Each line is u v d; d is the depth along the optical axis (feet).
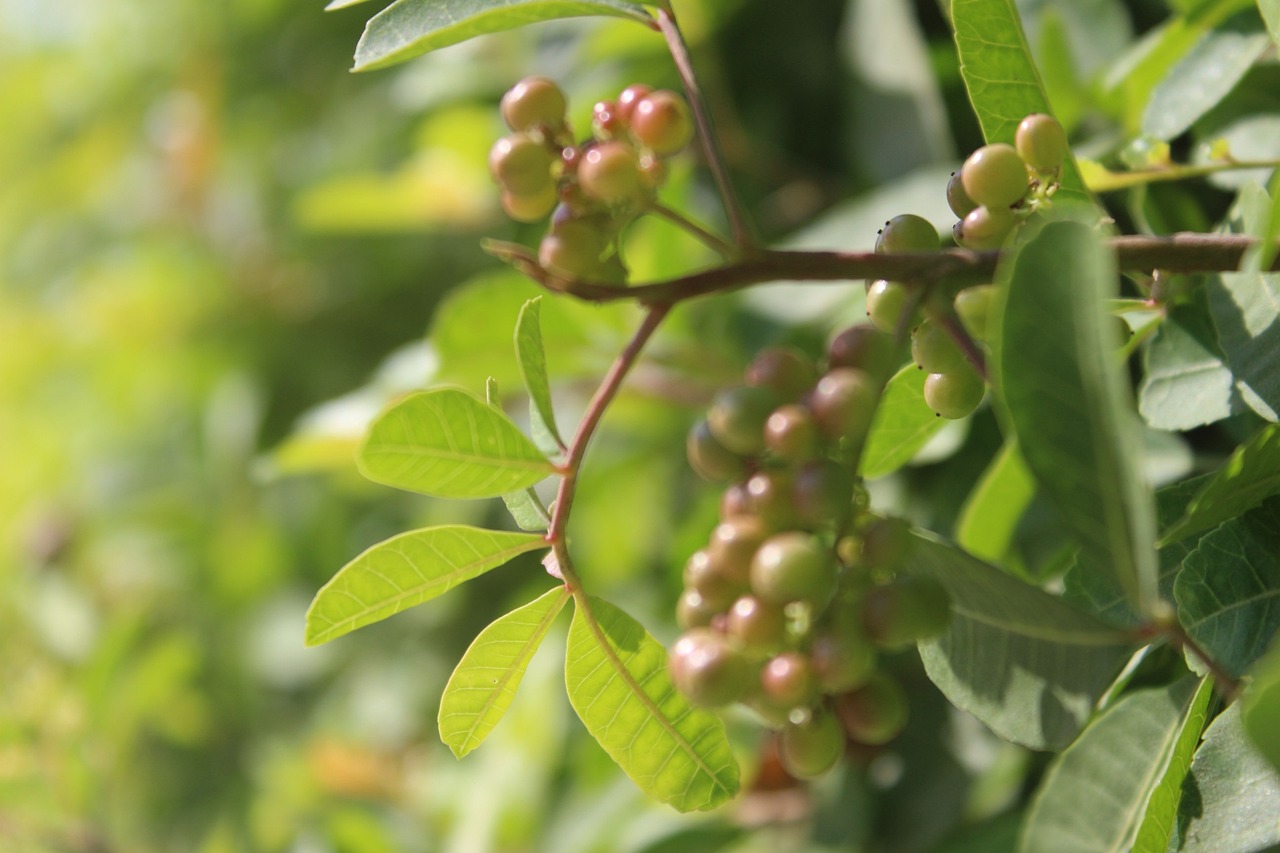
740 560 0.87
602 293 0.91
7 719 2.02
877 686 0.87
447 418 0.90
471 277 2.32
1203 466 1.11
